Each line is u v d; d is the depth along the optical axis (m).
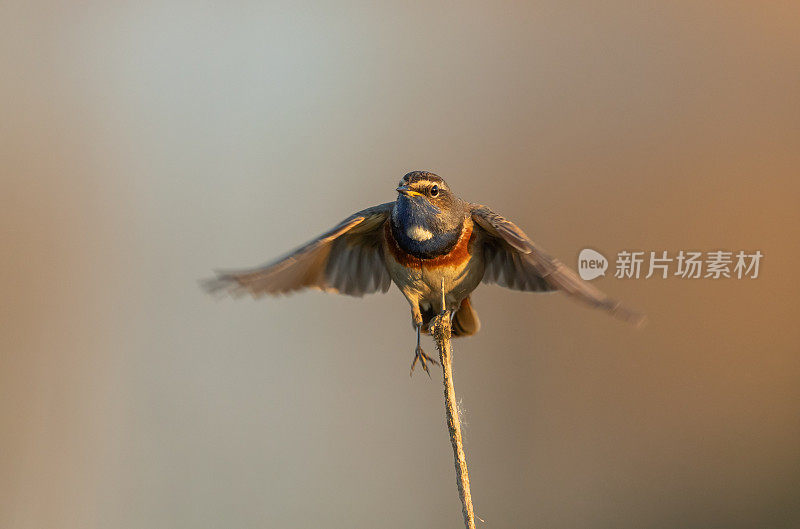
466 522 5.91
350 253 6.04
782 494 7.09
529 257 5.96
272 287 6.00
